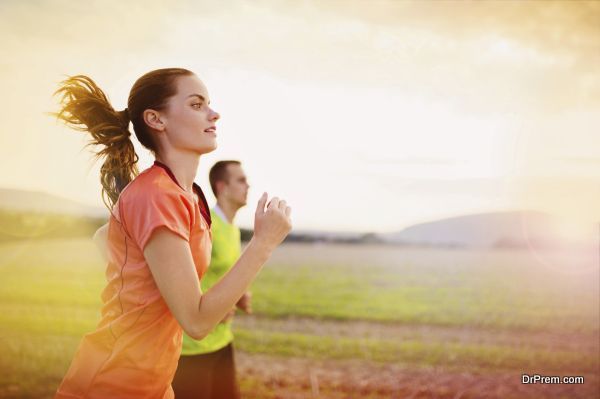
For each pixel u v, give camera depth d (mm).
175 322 1279
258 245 1161
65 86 1354
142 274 1204
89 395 1236
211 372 2455
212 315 1126
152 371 1260
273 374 3811
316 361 4113
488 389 3500
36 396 3129
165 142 1268
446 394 3408
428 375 3732
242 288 1144
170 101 1253
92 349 1260
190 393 2404
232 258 2650
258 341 4660
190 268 1139
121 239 1221
